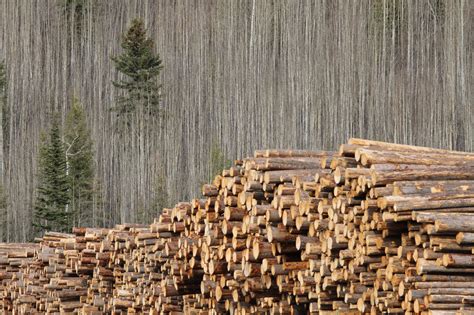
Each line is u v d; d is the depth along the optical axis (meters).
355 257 24.20
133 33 154.75
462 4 139.75
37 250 51.19
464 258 21.20
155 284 36.84
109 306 41.59
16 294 52.72
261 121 161.62
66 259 46.38
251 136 158.38
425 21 165.25
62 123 190.38
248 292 29.58
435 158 24.50
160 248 35.56
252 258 28.70
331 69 159.00
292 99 156.38
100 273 42.91
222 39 186.25
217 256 31.06
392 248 23.19
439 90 145.00
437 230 21.03
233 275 30.47
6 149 191.25
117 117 173.25
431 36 162.12
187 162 163.88
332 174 25.53
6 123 197.25
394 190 22.80
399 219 22.36
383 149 25.03
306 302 27.47
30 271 51.53
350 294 24.64
